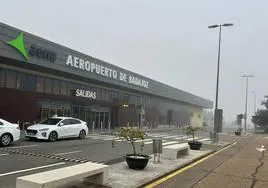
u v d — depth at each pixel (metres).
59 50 31.03
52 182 7.22
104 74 38.66
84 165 9.33
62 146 18.67
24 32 26.97
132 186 9.08
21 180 7.26
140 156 12.13
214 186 9.72
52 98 32.94
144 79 50.41
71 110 36.44
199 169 12.78
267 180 11.00
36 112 30.86
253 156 18.27
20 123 28.88
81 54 34.28
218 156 17.81
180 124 73.25
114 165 12.42
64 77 35.06
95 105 41.25
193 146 20.06
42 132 21.05
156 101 61.00
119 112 46.12
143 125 54.34
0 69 27.42
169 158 14.98
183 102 73.12
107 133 32.94
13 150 15.76
